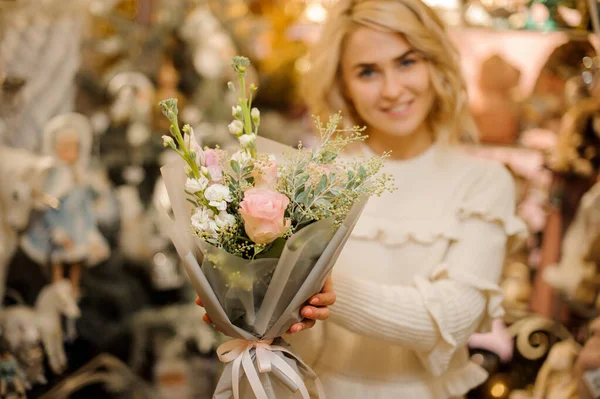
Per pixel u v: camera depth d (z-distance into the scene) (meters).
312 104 1.89
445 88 1.77
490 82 2.87
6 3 2.76
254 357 1.42
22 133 2.76
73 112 2.94
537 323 2.62
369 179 1.40
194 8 3.09
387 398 1.71
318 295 1.43
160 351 3.08
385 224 1.74
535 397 2.51
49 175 2.74
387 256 1.74
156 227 3.03
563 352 2.48
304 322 1.45
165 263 3.07
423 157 1.83
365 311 1.58
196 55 3.04
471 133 1.90
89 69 3.03
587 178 2.63
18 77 2.74
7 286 2.67
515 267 2.75
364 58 1.71
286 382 1.40
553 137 2.81
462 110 1.84
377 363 1.74
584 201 2.54
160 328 3.03
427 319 1.60
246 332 1.40
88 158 2.88
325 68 1.79
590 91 2.66
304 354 1.79
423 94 1.74
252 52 3.24
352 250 1.75
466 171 1.80
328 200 1.35
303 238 1.28
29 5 2.82
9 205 2.61
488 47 2.91
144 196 3.05
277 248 1.33
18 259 2.70
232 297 1.34
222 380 1.44
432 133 1.86
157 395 3.04
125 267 3.06
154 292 3.16
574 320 2.58
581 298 2.55
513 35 2.90
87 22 3.00
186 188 1.31
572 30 2.56
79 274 2.91
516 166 2.81
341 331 1.77
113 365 2.92
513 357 2.72
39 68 2.82
